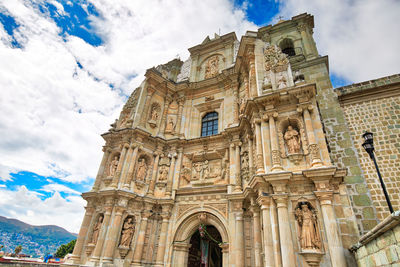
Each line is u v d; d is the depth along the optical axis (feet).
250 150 56.90
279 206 40.01
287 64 56.44
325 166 40.63
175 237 60.54
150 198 64.03
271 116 49.01
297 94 47.96
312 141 43.37
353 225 37.01
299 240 37.45
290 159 44.19
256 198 48.96
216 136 68.59
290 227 38.63
